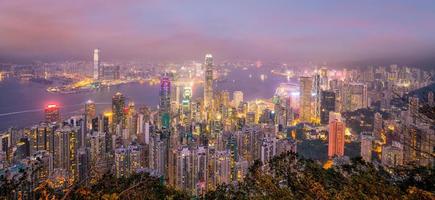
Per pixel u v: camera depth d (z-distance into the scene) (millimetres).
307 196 10883
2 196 11258
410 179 11000
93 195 11898
